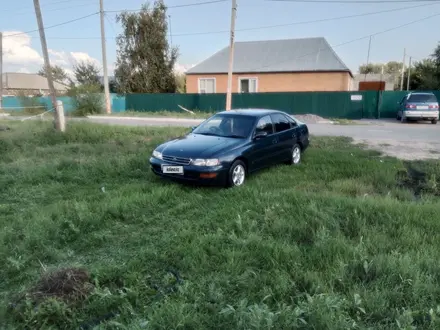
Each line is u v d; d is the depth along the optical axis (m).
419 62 42.56
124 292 3.31
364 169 7.73
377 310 2.86
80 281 3.35
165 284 3.44
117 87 36.62
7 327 2.86
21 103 27.97
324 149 10.55
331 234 4.39
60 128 13.30
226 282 3.34
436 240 4.13
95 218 4.94
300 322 2.68
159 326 2.71
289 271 3.55
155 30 35.16
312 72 30.41
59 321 2.93
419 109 19.73
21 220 4.92
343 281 3.30
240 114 7.70
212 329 2.75
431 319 2.69
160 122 21.92
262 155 7.37
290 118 8.73
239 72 32.25
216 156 6.31
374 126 18.77
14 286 3.51
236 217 4.91
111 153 9.65
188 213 5.31
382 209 5.03
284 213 4.98
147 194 5.88
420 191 6.55
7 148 10.30
